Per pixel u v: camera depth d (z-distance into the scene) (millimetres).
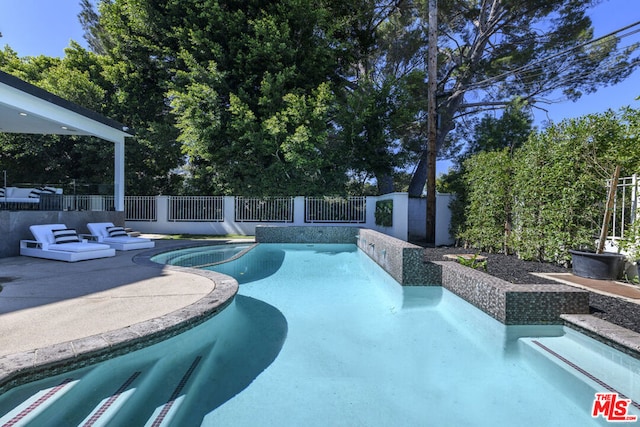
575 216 6617
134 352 3299
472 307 5062
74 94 16438
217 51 15055
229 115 15492
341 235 13977
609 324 3742
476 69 18516
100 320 3668
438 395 2879
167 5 15844
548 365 3424
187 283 5422
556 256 7070
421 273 6434
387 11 18688
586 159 6383
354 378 3174
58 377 2828
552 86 17922
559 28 16531
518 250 8133
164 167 19484
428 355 3707
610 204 5918
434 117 11852
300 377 3195
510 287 4379
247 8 15906
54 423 2379
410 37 19266
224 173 16453
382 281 7477
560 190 6883
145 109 17984
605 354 3547
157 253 9125
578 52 15898
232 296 4812
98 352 2998
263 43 15008
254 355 3674
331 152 16516
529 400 2793
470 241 10570
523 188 7855
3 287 5133
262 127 14758
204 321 4141
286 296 6145
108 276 5930
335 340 4105
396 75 20312
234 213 16484
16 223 8484
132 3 15875
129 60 17312
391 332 4367
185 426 2412
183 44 15812
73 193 11828
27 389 2670
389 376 3211
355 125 15734
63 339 3139
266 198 16250
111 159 18141
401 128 18219
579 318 3975
